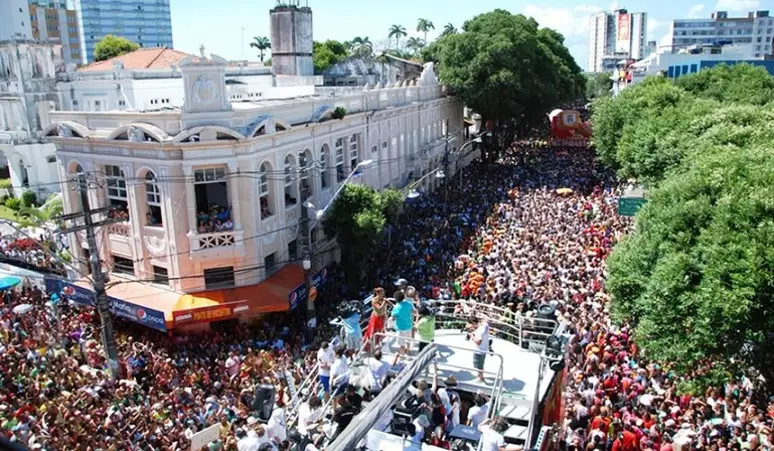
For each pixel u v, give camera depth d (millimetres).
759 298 17359
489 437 10766
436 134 59312
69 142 29562
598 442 16797
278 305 27328
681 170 29938
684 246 19875
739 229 18812
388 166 44750
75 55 152250
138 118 28031
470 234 37719
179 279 27094
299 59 57594
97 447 16344
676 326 18969
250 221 28297
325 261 34312
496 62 60844
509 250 32656
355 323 15328
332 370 13289
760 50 196125
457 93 62719
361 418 9211
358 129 38781
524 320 17078
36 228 40938
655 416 18531
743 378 21125
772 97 51156
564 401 17156
